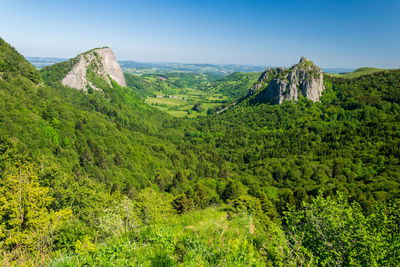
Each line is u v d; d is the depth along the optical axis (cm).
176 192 7612
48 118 8206
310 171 9631
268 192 7944
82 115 10338
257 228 1272
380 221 1495
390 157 9200
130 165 8556
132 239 921
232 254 754
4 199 1391
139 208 2858
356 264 973
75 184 2894
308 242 1288
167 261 723
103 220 1823
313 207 1491
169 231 948
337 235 1220
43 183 2608
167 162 11194
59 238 1323
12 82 8650
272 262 918
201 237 921
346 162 9956
